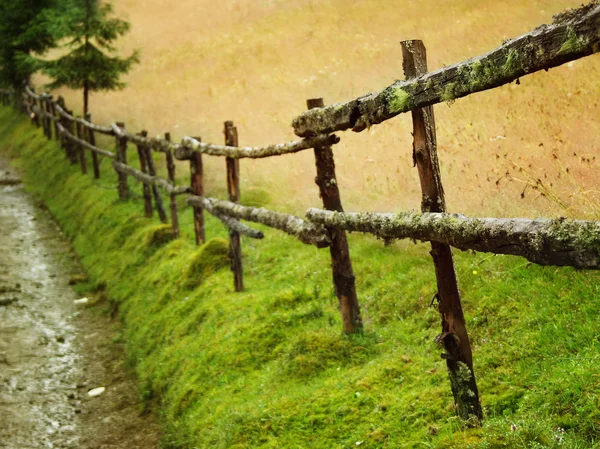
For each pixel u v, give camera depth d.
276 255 7.98
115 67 17.94
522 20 12.49
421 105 3.59
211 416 5.46
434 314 5.16
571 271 4.59
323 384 4.95
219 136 12.88
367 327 5.52
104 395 7.21
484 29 12.70
